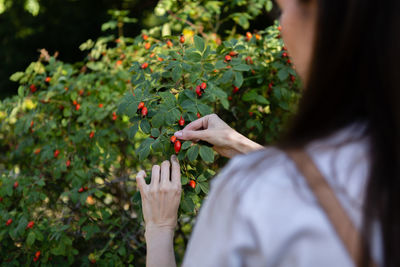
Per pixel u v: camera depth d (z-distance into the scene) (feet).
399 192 1.50
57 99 6.88
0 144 7.94
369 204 1.50
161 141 4.21
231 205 1.61
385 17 1.49
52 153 6.49
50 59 7.27
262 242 1.52
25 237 6.09
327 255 1.48
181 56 5.02
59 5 17.81
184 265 1.77
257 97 5.78
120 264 5.83
